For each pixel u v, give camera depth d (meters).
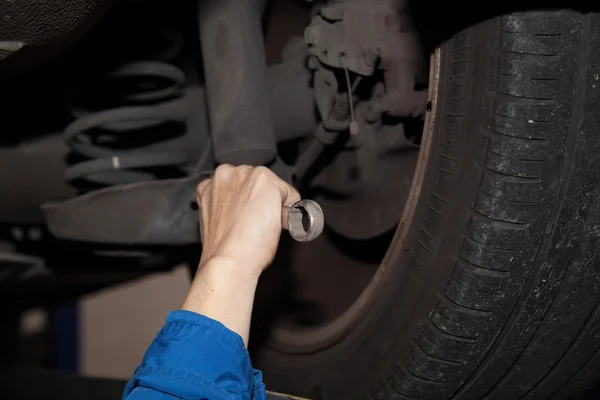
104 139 1.52
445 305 1.16
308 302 1.69
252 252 0.99
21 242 1.84
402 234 1.26
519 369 1.25
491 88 1.08
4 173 1.62
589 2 1.05
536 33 1.05
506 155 1.07
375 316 1.32
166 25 1.50
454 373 1.22
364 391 1.34
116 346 4.84
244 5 1.32
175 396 0.87
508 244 1.10
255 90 1.31
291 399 1.19
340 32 1.29
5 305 2.10
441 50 1.17
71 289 2.15
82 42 1.43
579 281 1.16
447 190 1.16
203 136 1.55
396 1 1.24
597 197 1.11
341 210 1.52
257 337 1.67
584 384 1.33
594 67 1.06
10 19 1.07
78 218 1.45
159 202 1.39
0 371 2.01
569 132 1.07
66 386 1.89
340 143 1.43
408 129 1.37
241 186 1.05
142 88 1.52
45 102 1.58
